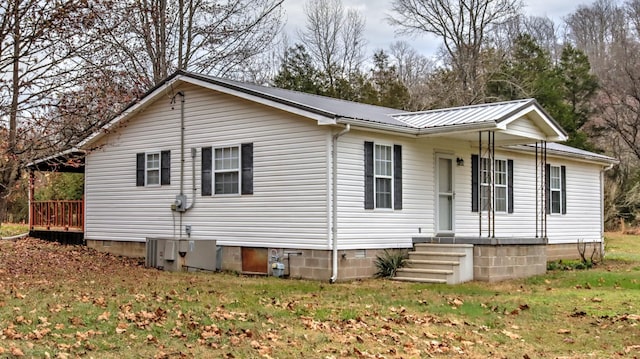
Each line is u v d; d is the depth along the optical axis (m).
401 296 12.48
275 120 15.90
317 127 15.07
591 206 24.23
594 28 56.44
